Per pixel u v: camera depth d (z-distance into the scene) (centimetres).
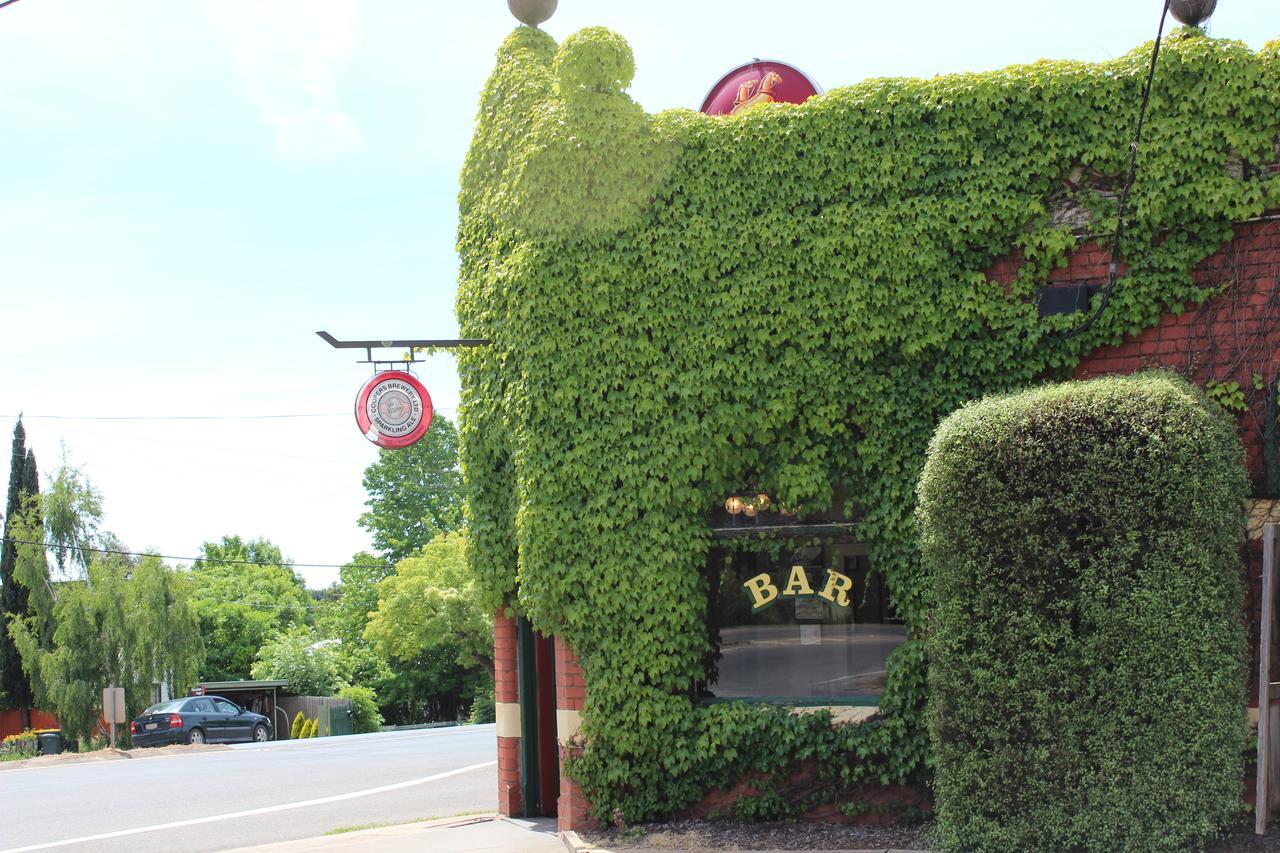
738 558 1008
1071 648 759
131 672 3812
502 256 1086
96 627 3816
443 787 1625
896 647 961
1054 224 945
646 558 992
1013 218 942
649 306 1008
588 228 1021
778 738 965
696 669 1000
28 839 1230
